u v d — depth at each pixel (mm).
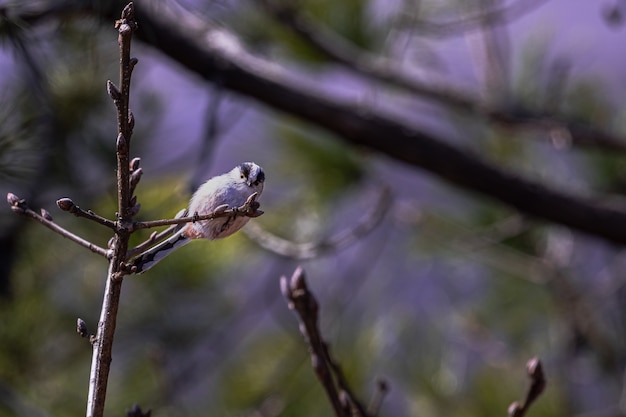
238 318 10047
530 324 11977
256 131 10578
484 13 9922
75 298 9109
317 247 8727
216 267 9945
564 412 10062
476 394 9742
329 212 10680
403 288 11516
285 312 10102
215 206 4637
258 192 4758
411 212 11609
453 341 11172
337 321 9867
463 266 12016
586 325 11680
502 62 10648
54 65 7465
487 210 11656
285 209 10609
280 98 8492
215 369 9766
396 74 10055
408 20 9938
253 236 8859
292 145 10562
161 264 9492
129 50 3746
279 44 9898
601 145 10023
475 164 8781
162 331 9633
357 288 10375
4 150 6918
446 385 9828
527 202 8852
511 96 10484
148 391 9242
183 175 8836
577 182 11492
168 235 4699
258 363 9750
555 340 11734
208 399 9562
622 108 11406
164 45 8078
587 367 11594
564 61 10570
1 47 6375
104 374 3967
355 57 10070
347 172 10688
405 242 11844
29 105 7188
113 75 8172
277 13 9336
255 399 9461
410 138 8695
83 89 7992
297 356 9742
